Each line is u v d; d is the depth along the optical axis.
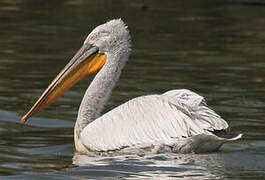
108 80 13.05
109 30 13.08
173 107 11.38
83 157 11.74
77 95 17.00
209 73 19.31
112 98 16.33
